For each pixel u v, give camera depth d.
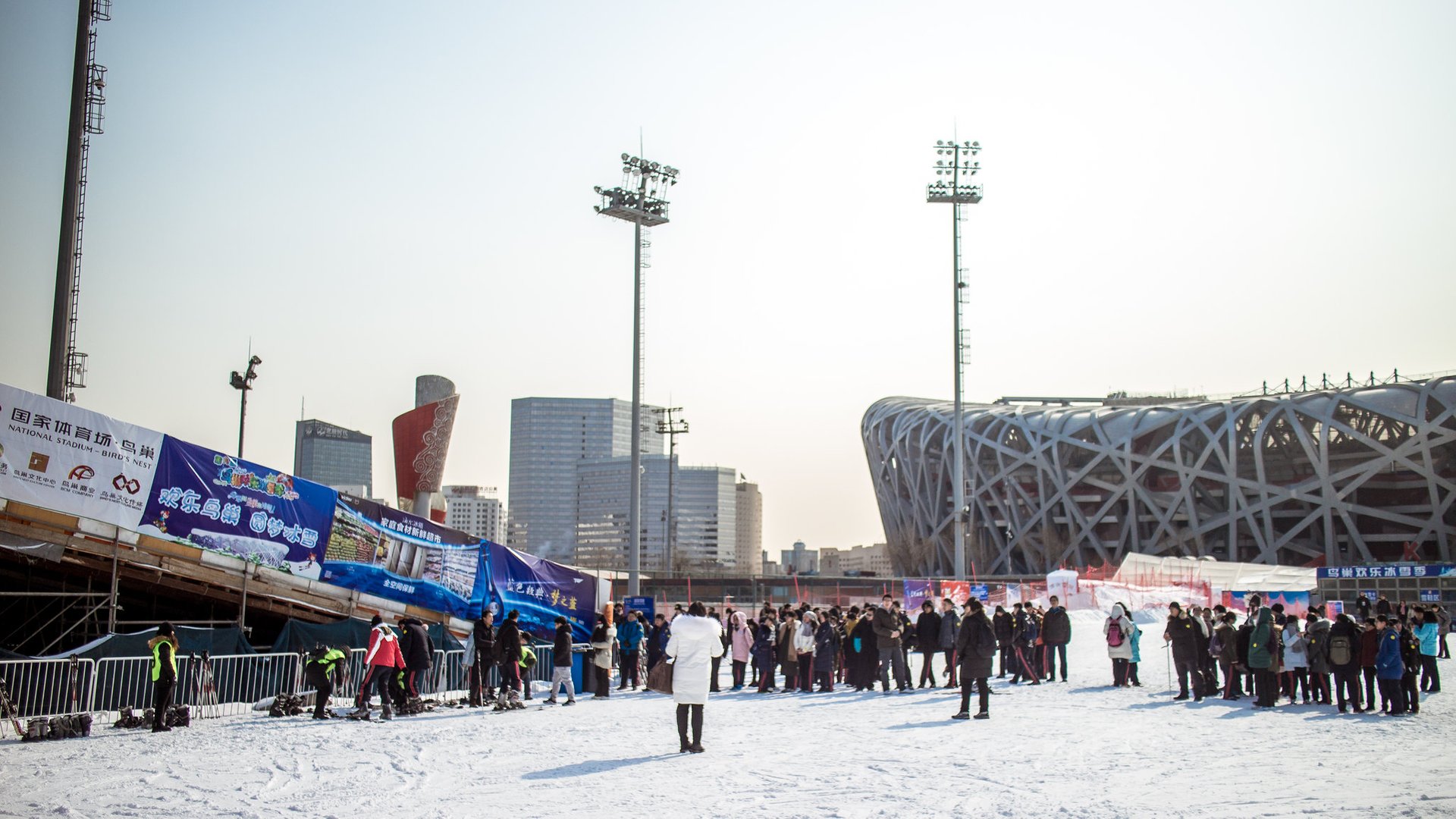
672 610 35.44
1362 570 50.44
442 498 42.22
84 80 30.52
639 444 40.16
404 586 25.83
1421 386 90.31
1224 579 58.06
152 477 21.50
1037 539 111.00
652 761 13.04
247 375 46.09
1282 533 98.00
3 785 11.43
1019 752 13.47
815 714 18.52
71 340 31.53
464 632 27.17
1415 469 89.19
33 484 19.91
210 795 10.88
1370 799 10.17
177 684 18.38
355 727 16.92
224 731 16.23
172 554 22.20
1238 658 20.52
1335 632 18.38
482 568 27.66
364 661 22.14
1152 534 102.81
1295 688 21.58
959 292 53.22
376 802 10.48
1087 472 105.31
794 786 11.05
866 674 23.72
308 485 23.97
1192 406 102.19
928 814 9.47
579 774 12.09
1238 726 16.28
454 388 42.34
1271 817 9.25
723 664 34.09
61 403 20.28
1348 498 92.50
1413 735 15.18
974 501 114.94
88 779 11.84
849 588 71.88
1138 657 23.56
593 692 25.53
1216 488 99.06
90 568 24.62
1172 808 9.67
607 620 23.77
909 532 125.94
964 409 120.06
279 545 23.44
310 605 24.89
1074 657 33.84
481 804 10.30
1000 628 23.11
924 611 23.30
